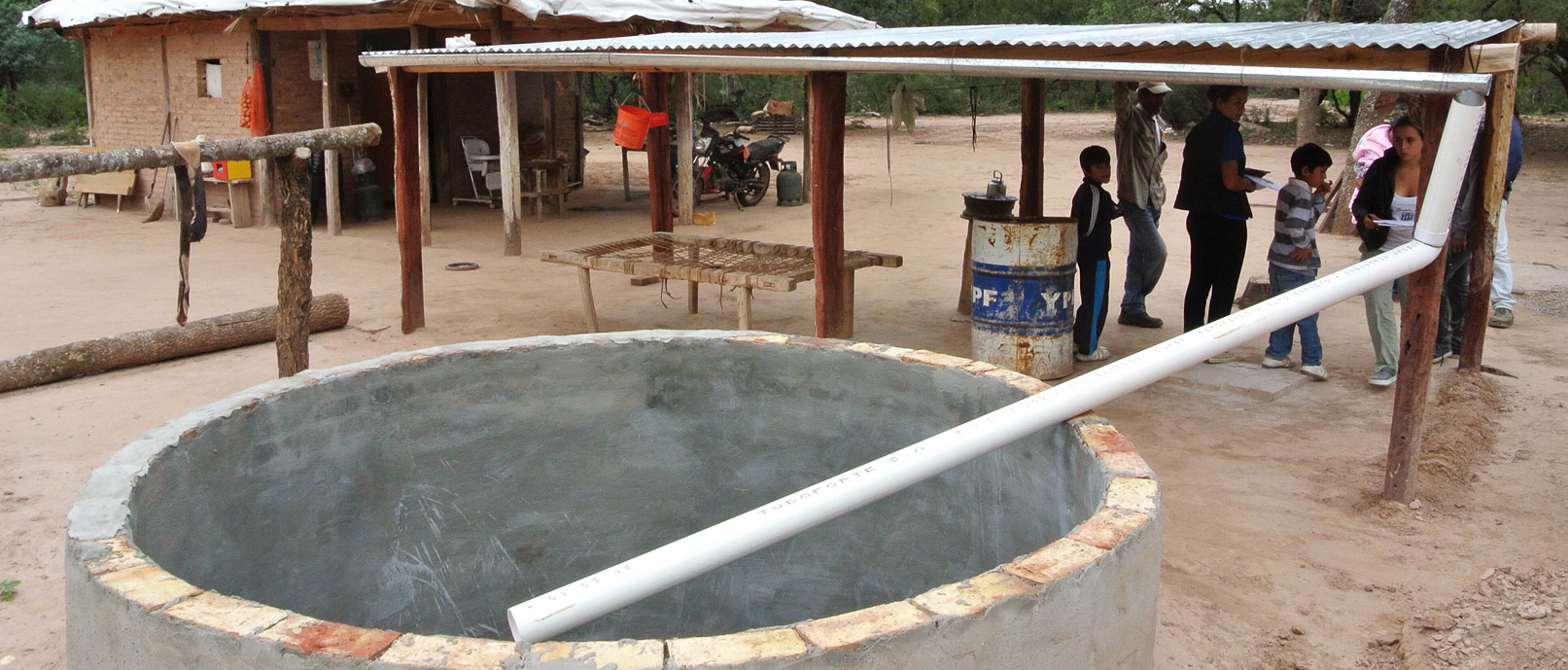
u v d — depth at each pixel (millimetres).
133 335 7258
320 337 8031
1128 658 2314
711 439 3936
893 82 33000
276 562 3225
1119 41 4703
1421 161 4465
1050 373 6777
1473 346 6750
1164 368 2787
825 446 3762
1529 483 5109
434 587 3766
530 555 3975
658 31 13008
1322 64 4465
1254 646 3713
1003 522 3203
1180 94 30656
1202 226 7000
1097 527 2287
